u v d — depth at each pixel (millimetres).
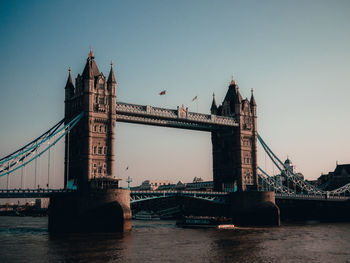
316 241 91000
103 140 117312
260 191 140000
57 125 123125
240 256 71938
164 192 128500
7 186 104688
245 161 151000
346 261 68500
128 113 123188
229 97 158000
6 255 71250
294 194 164250
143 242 87500
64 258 68688
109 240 90375
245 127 152250
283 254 74250
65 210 110000
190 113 137375
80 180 115500
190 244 85125
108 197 107938
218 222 133500
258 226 133000
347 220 168375
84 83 117312
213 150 159500
